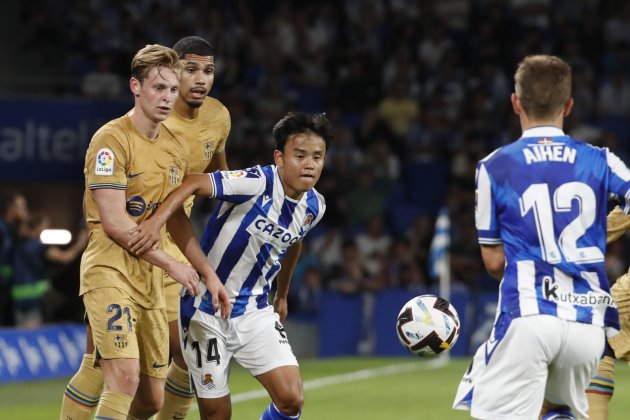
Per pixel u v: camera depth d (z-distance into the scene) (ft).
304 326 154.40
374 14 207.92
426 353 64.39
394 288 159.02
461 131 191.62
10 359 119.44
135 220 62.39
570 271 52.70
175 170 63.16
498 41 202.28
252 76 197.06
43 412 98.99
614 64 201.57
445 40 204.44
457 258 159.63
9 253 127.03
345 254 158.92
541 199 53.16
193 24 191.93
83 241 135.03
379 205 177.17
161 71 61.00
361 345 154.81
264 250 61.98
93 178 60.49
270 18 201.05
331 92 198.29
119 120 62.08
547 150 53.78
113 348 60.59
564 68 54.49
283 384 60.85
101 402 60.29
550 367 53.83
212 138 70.90
